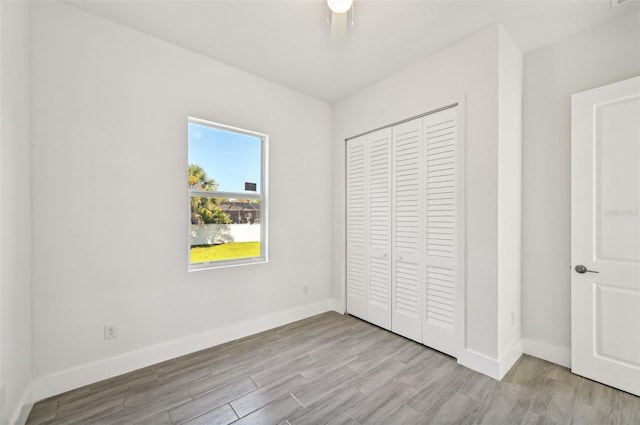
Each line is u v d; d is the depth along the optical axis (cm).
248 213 279
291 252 304
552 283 217
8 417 141
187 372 203
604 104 187
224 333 252
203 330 241
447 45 223
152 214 215
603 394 175
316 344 248
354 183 317
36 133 171
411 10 184
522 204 231
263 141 288
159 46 218
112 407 165
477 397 174
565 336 211
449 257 225
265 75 274
